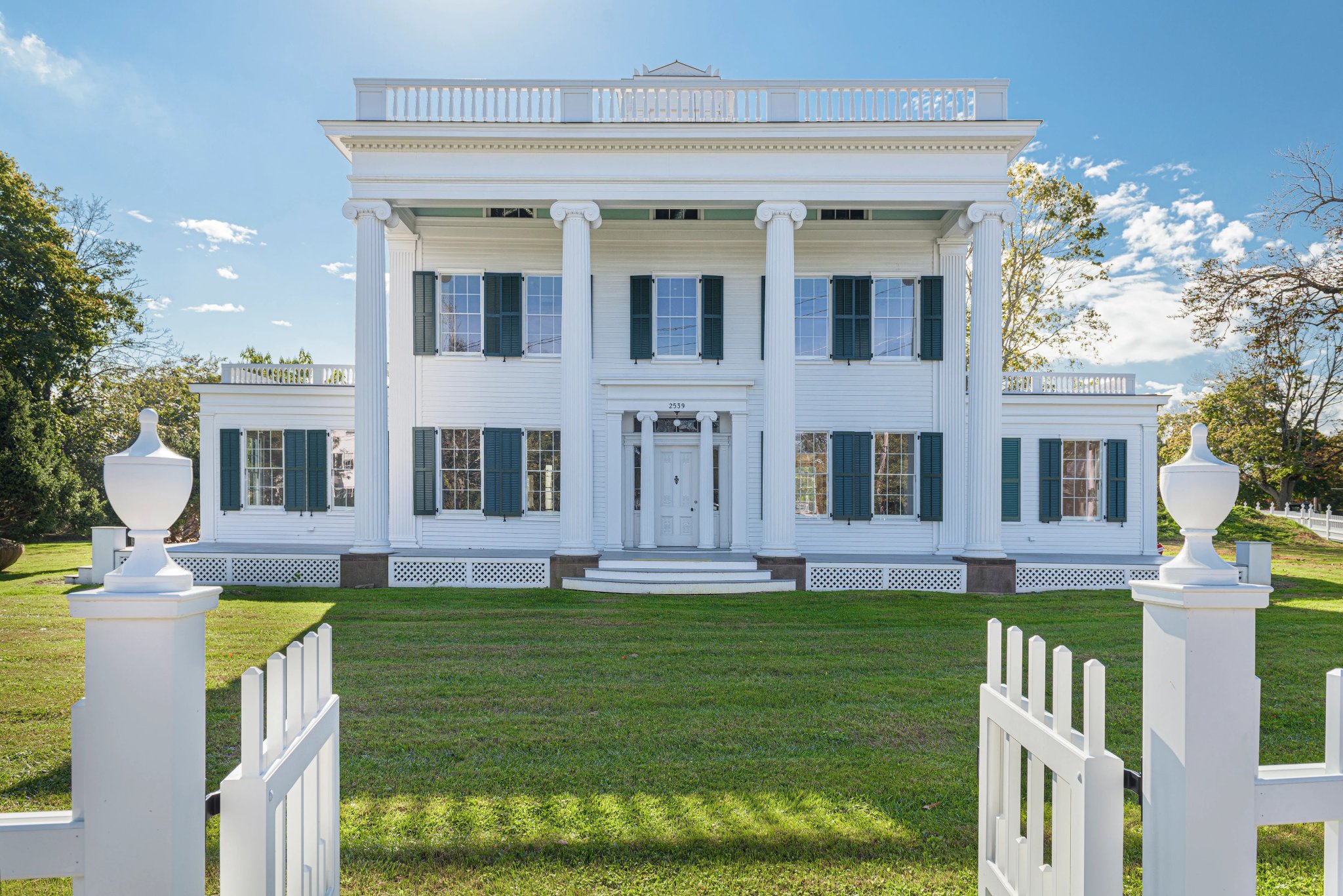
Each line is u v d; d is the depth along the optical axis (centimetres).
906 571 1557
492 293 1811
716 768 570
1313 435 3941
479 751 604
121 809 191
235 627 1098
